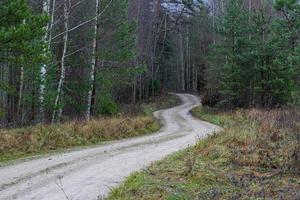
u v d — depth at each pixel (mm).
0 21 16172
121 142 21250
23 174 12125
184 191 9172
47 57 17688
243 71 41812
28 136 18109
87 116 30812
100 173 12141
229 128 16734
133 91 61500
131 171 12352
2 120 26281
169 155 14633
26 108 28109
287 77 38656
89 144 20547
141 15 63750
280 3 28406
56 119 29281
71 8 28984
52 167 13227
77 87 31922
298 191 8766
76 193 9750
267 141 13852
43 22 16953
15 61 16797
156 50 81438
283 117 22219
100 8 30453
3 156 15820
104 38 31656
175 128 31406
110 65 33406
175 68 90375
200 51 79938
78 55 32844
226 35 42562
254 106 41312
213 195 8625
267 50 39344
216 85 51812
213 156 12719
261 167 11453
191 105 61188
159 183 9961
